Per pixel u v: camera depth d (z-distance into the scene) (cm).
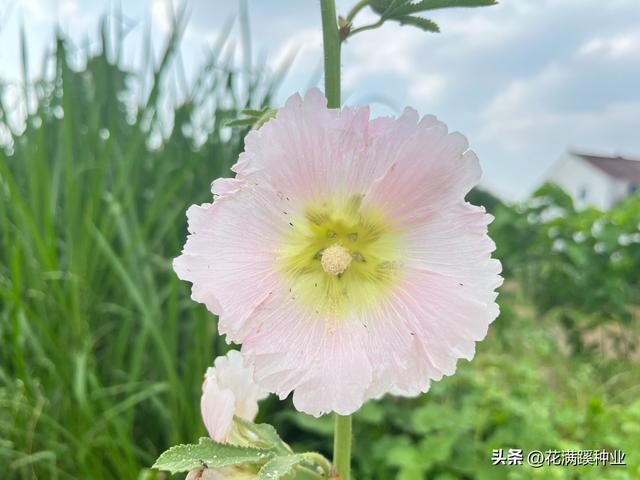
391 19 18
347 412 15
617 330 83
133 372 38
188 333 45
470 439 42
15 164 50
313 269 16
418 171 15
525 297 77
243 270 15
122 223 41
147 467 40
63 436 39
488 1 17
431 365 15
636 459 32
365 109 14
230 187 15
